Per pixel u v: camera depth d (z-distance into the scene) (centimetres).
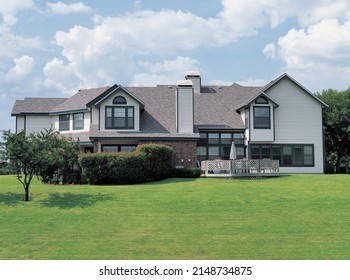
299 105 3753
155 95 3928
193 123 3475
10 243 1439
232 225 1673
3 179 3269
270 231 1583
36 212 1916
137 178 2791
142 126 3469
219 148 3697
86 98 3819
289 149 3709
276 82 3738
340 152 5056
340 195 2278
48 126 4122
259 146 3678
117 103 3409
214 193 2325
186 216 1823
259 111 3634
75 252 1337
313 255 1298
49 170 2864
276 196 2248
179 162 3300
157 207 1988
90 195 2286
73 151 2848
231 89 4250
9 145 2158
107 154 2748
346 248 1370
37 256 1297
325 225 1667
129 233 1562
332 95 4950
